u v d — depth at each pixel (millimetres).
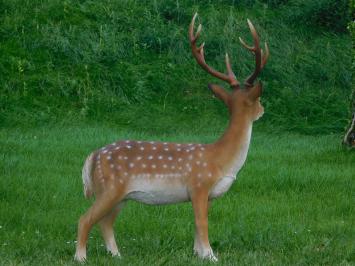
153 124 35906
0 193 20562
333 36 44812
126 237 17000
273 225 17953
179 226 17922
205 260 14133
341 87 41156
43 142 29609
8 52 40094
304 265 14430
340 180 23359
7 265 13836
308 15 45594
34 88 38062
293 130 36375
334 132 36281
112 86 39250
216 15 44875
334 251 15445
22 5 43562
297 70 41812
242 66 41250
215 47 42594
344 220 19109
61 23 42750
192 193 14484
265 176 23531
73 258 14500
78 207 19719
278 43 43312
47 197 20547
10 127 34031
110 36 42438
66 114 36344
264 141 32219
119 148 14484
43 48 40969
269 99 39219
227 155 14703
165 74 40750
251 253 15109
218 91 15227
